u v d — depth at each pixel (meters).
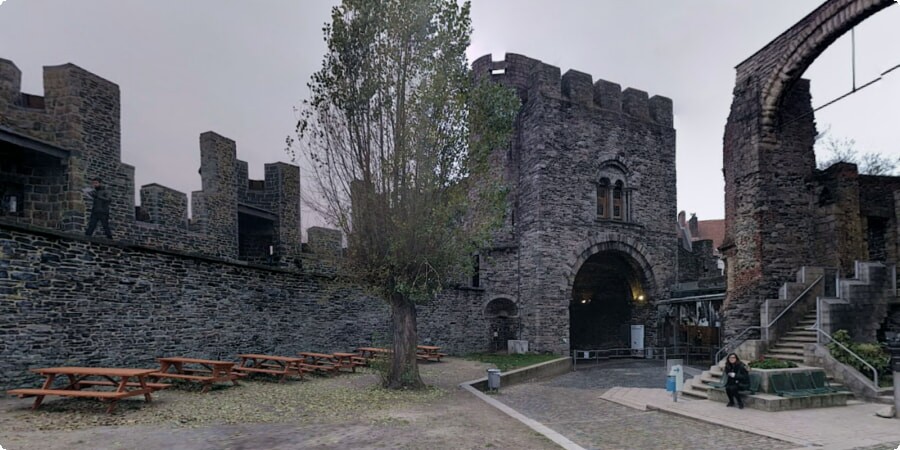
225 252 21.48
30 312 11.27
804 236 18.05
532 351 25.67
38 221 16.50
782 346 15.23
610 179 28.19
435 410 10.98
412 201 13.56
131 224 18.14
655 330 28.31
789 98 18.33
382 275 13.49
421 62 14.09
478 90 14.63
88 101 17.28
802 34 16.64
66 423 8.79
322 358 18.88
